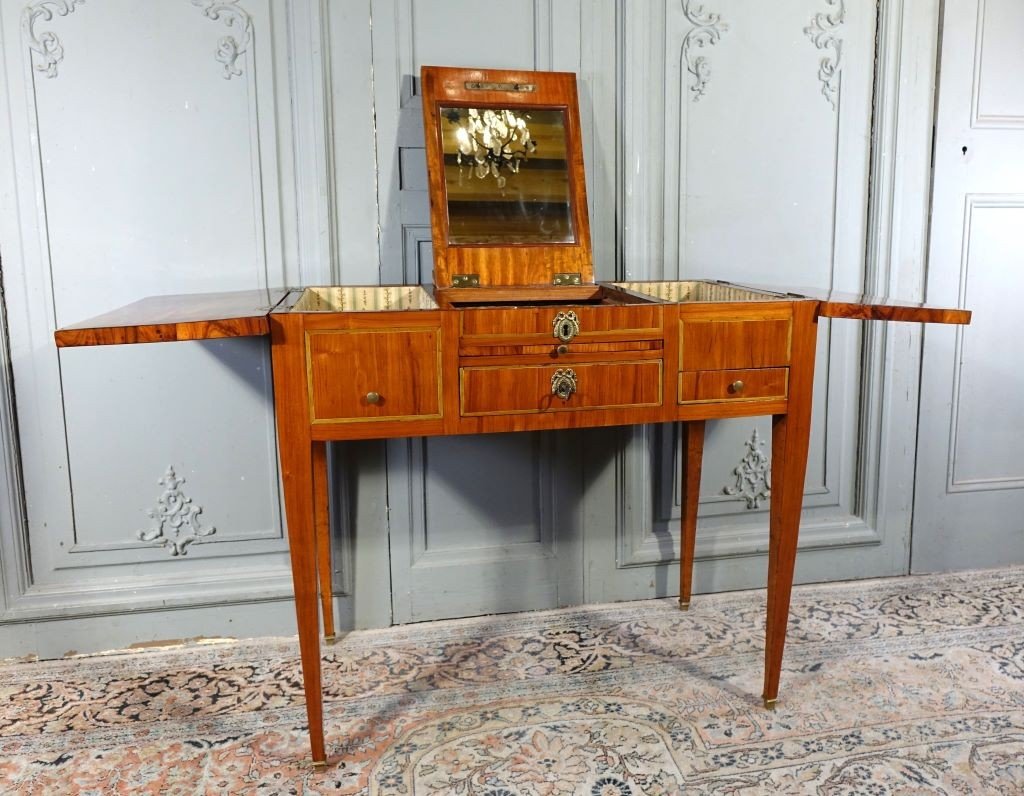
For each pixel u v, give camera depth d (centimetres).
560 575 232
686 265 227
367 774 163
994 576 251
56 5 191
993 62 234
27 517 207
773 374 172
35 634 209
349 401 156
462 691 191
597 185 220
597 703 186
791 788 157
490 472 225
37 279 199
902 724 176
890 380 241
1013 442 254
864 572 250
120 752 170
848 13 227
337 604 220
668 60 218
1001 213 242
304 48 201
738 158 226
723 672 198
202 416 210
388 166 209
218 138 201
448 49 208
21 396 202
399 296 198
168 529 213
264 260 207
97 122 196
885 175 233
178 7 196
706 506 239
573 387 164
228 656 209
